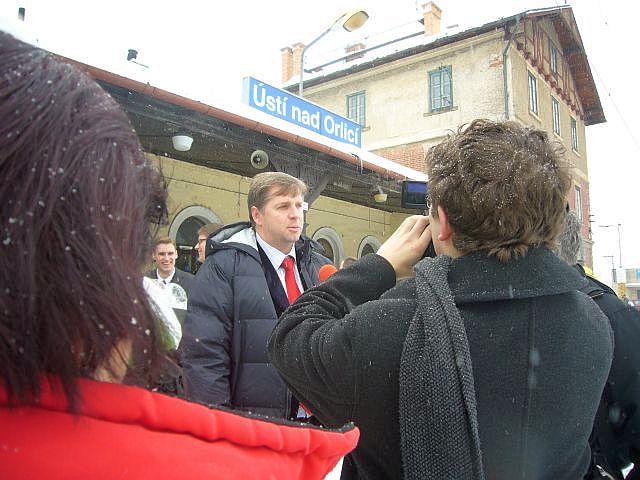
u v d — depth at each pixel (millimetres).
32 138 437
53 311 427
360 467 962
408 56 17188
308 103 8523
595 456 1454
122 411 463
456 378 833
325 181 7094
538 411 891
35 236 424
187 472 470
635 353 1344
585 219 20875
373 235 11875
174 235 7473
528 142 1000
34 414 432
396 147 17141
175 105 4863
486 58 15727
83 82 511
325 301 1058
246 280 2160
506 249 954
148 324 513
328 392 946
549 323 931
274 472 543
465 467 807
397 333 903
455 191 976
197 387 1955
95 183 460
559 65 19562
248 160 7469
